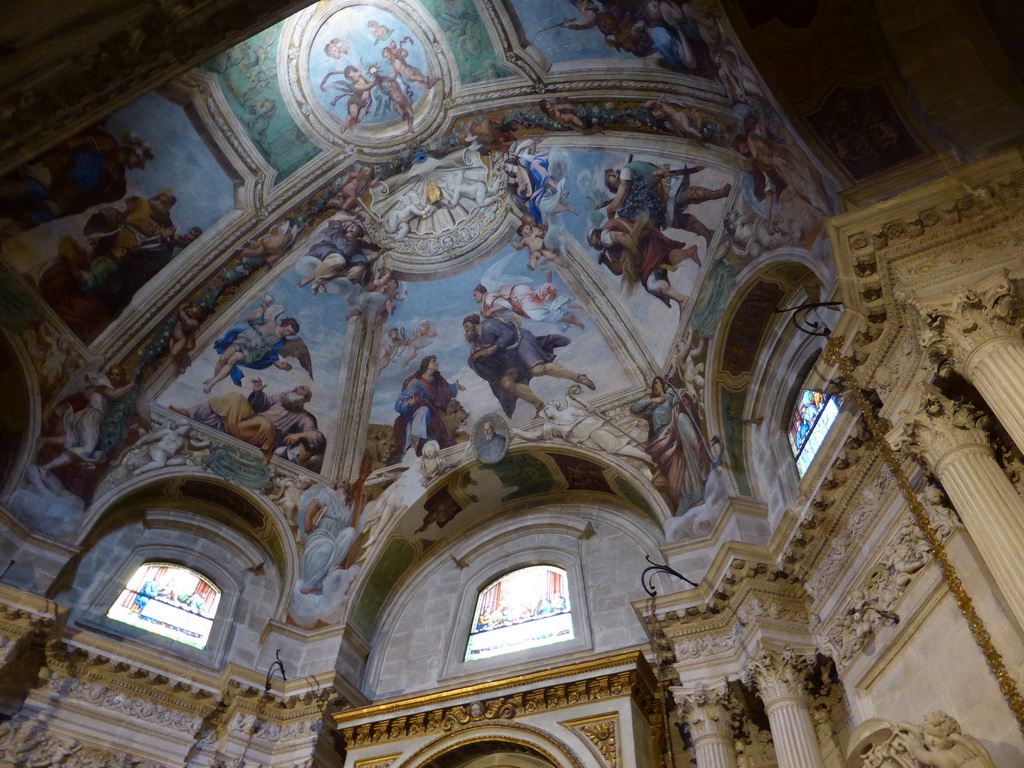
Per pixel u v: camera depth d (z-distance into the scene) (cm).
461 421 2077
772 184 1473
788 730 1238
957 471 967
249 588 1991
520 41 1686
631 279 1870
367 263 2077
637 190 1775
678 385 1805
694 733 1380
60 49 816
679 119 1600
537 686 1521
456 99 1844
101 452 1850
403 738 1579
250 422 2048
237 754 1650
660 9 1410
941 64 1143
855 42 1152
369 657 1981
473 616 1986
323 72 1805
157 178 1800
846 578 1298
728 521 1584
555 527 2059
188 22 877
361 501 2062
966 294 994
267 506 2023
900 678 1138
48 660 1581
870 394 1188
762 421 1662
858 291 1130
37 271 1730
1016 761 899
